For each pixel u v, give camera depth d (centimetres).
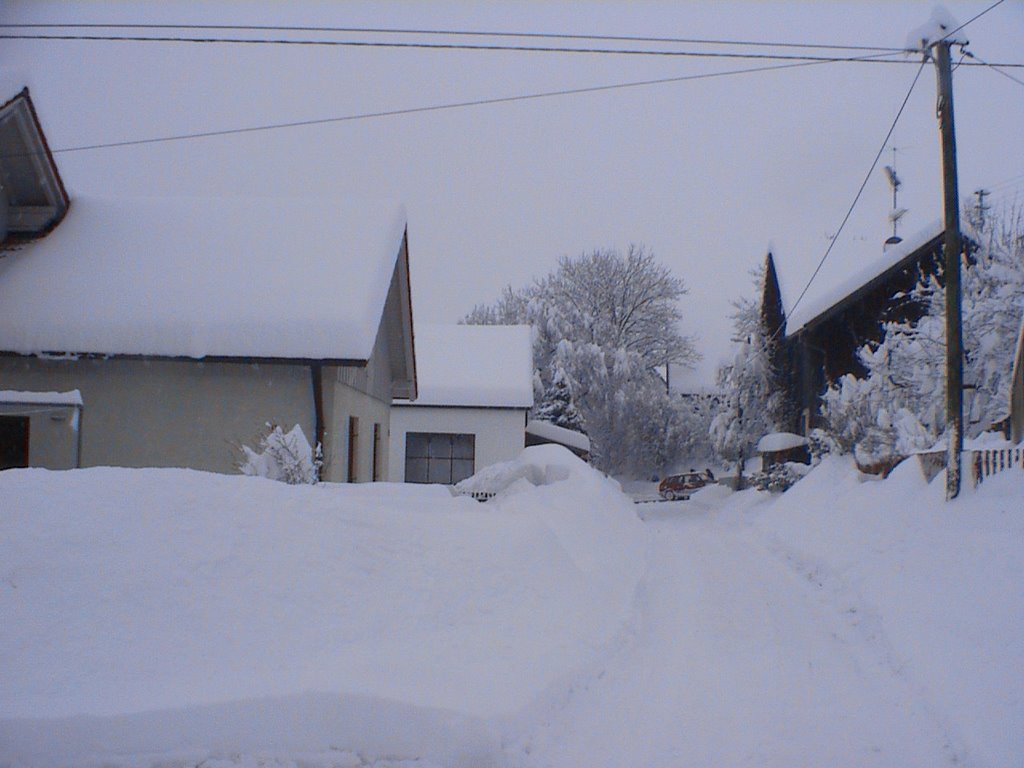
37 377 1505
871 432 1975
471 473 2927
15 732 452
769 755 544
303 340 1473
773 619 1001
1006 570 884
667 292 5409
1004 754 522
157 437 1484
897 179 1995
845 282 2725
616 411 4591
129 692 503
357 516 782
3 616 523
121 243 1736
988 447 1458
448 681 581
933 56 1332
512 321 5325
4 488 619
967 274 2020
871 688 707
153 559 605
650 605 1095
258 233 1781
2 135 1656
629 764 526
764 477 2891
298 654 593
